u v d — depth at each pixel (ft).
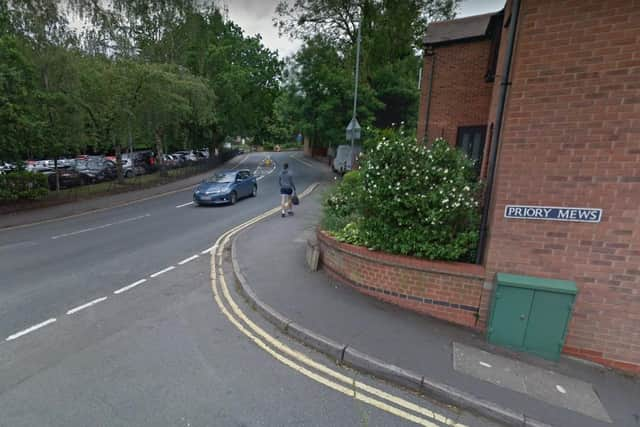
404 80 84.89
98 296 16.24
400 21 65.57
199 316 14.30
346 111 72.69
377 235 14.90
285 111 87.81
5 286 17.33
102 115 54.34
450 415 9.07
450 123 34.32
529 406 9.11
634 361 11.00
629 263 10.72
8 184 39.58
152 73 53.52
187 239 27.66
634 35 9.79
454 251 13.28
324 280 17.44
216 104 95.55
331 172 88.38
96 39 52.60
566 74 10.65
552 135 11.07
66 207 42.86
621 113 10.21
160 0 61.77
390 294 14.73
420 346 11.69
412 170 13.34
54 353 11.38
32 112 39.75
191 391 9.62
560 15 10.48
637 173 10.29
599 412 9.02
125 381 10.00
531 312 11.41
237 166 109.19
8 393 9.38
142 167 82.07
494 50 24.49
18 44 39.40
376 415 8.93
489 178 12.88
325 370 10.85
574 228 11.20
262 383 10.07
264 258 21.17
